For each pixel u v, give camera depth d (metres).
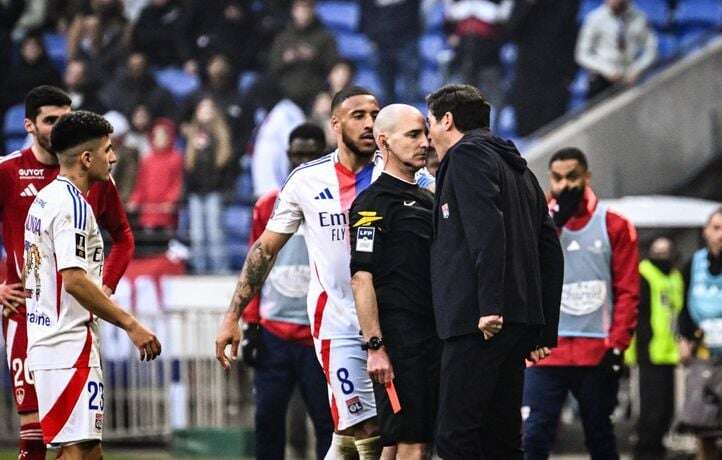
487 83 53.66
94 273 22.38
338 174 23.61
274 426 28.77
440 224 21.39
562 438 42.59
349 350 23.20
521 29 53.12
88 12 56.81
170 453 42.44
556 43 52.91
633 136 48.97
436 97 22.03
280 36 53.38
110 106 54.16
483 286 20.50
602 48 53.31
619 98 49.19
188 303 44.72
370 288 21.94
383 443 22.22
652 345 38.91
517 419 21.86
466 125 21.83
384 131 22.34
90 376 22.14
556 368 28.41
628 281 28.47
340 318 23.30
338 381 23.27
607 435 28.75
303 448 42.03
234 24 55.81
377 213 22.09
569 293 28.45
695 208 43.53
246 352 28.69
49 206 22.03
